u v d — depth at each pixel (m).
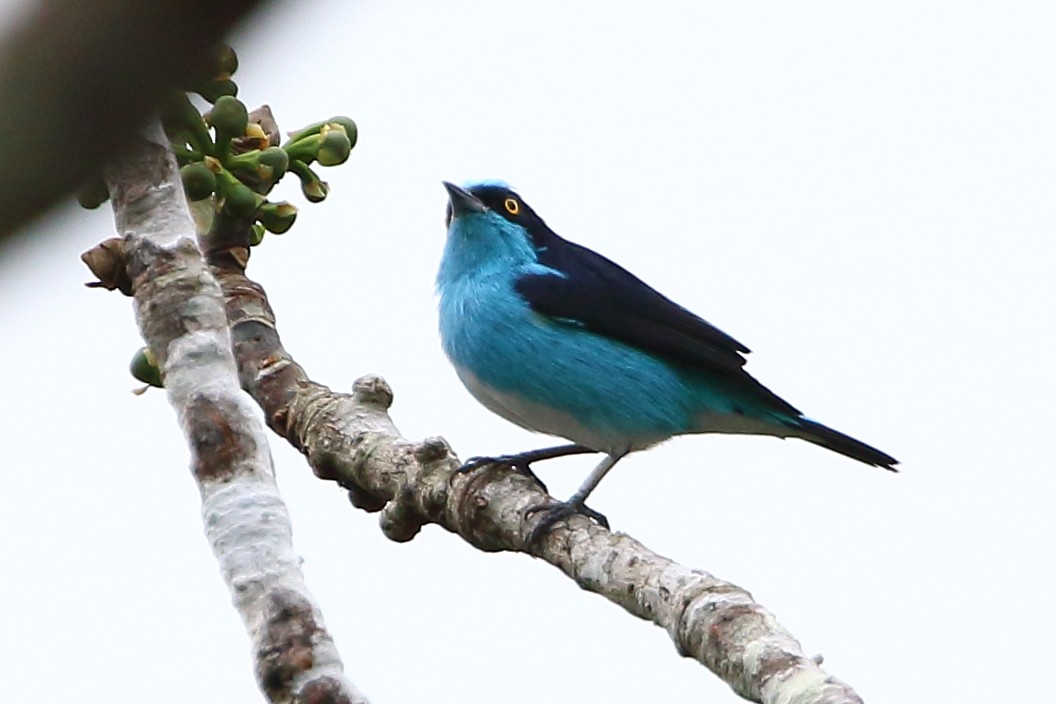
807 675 7.57
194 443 8.43
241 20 2.89
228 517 8.12
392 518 11.24
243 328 12.32
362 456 11.46
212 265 12.43
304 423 11.83
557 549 10.16
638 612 9.27
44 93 2.94
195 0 2.85
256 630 7.73
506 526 10.59
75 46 2.88
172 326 8.89
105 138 3.04
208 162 11.62
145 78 2.94
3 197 3.04
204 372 8.72
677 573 9.02
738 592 8.49
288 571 7.95
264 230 12.62
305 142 12.14
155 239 9.19
